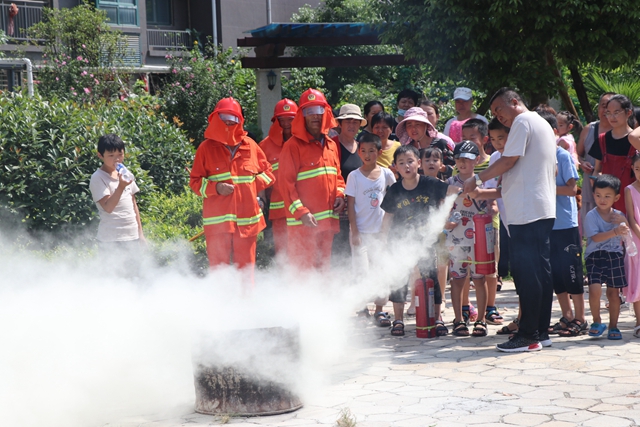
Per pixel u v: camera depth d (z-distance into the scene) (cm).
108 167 652
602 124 696
